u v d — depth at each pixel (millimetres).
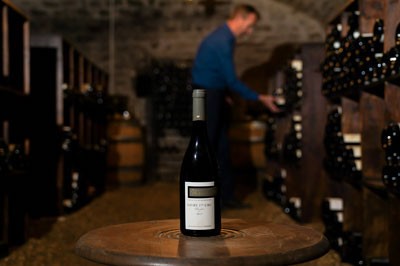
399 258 3459
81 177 6977
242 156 9086
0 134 4805
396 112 3473
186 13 10570
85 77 7863
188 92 10477
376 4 3869
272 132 7941
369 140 3875
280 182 7184
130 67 10680
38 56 6098
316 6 9805
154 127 10609
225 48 5922
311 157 5750
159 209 6801
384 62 3350
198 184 1996
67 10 10406
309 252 1795
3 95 4750
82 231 5371
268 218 6129
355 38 3990
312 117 5734
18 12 4738
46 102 6109
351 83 4121
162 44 10680
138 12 10539
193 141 2160
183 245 1845
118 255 1743
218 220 2031
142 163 9414
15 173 4469
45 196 6113
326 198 5188
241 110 9852
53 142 6098
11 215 4762
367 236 3869
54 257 4293
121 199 7789
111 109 9930
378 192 3846
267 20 10523
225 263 1667
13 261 4160
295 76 5969
